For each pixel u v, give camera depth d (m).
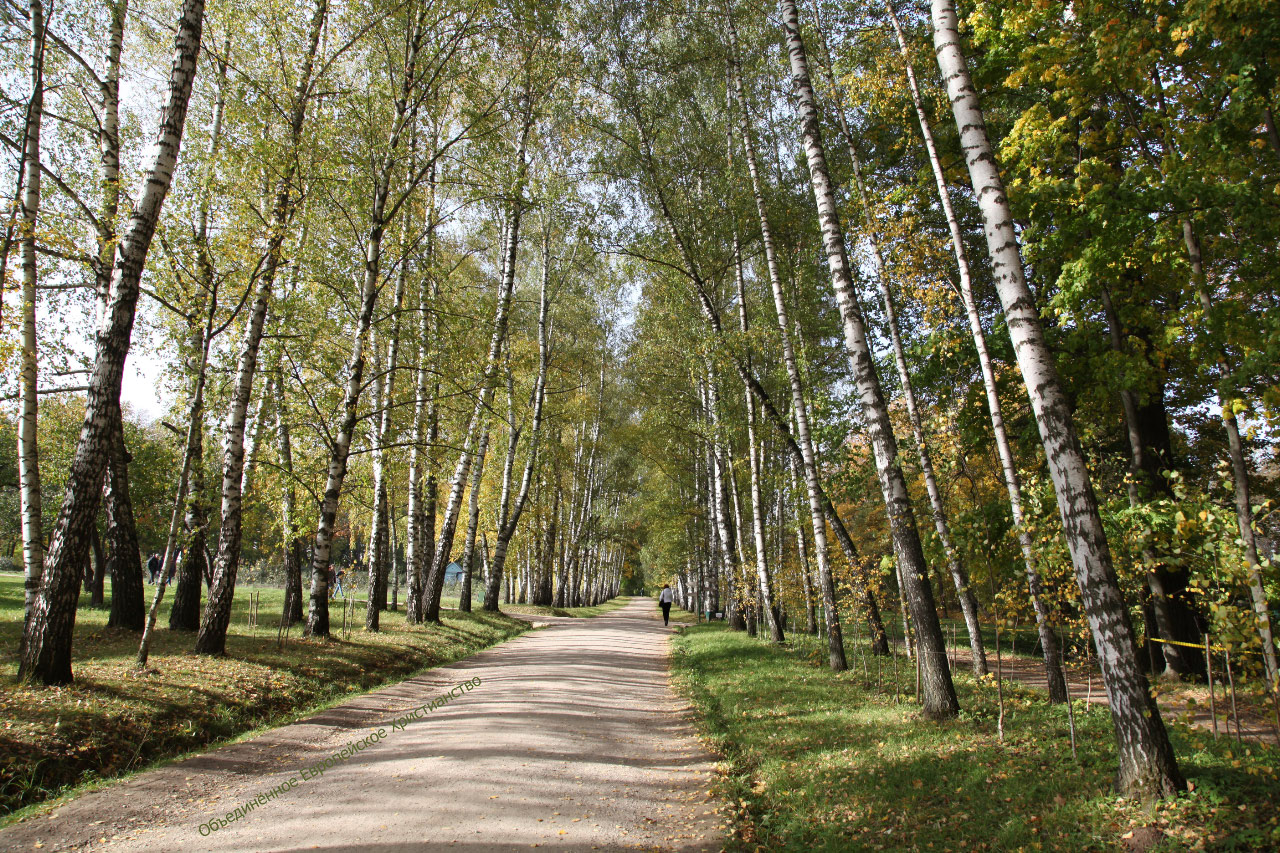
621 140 15.95
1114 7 8.27
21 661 7.77
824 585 13.54
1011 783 5.58
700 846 5.03
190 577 13.55
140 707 7.63
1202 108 8.42
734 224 16.81
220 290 11.12
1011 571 10.30
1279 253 8.21
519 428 27.39
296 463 14.15
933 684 8.32
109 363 8.50
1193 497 7.76
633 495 47.19
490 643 19.08
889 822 5.20
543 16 14.40
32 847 4.74
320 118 12.33
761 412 19.67
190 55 9.25
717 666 14.37
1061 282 10.06
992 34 10.12
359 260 14.27
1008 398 12.66
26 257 9.95
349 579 16.52
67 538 8.02
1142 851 4.17
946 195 9.21
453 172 15.33
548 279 26.50
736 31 15.59
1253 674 5.79
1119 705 5.00
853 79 10.74
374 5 12.85
